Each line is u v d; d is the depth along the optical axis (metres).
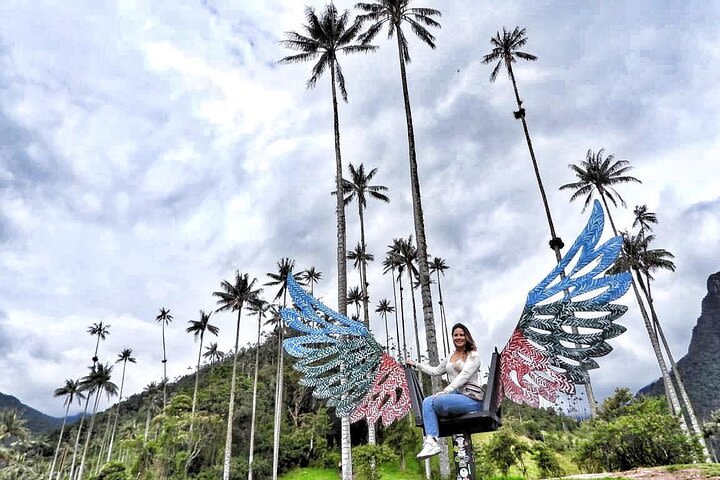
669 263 30.61
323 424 42.06
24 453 57.06
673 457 11.31
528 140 31.33
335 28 26.66
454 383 3.60
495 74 33.84
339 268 22.55
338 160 24.89
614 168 31.62
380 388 4.19
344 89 27.17
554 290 3.59
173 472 38.88
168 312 63.44
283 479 38.41
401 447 34.88
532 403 3.57
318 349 4.28
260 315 45.81
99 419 85.94
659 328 31.41
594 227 3.55
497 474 19.53
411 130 21.06
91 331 58.50
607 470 12.20
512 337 3.78
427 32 23.64
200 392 51.31
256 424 44.25
